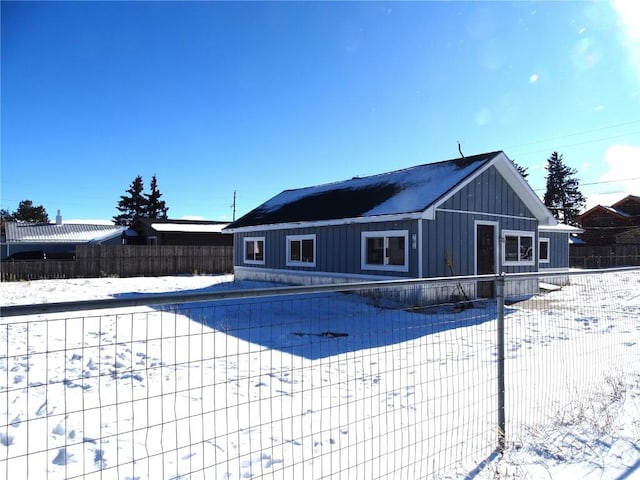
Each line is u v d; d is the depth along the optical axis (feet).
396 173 56.18
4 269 70.23
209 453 11.28
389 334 27.12
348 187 59.77
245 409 14.47
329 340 23.79
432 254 41.19
